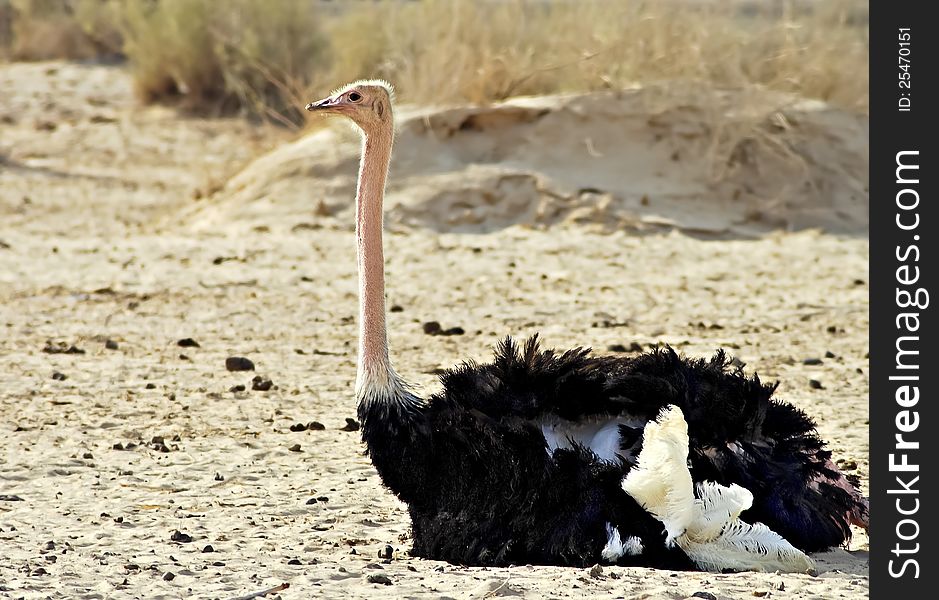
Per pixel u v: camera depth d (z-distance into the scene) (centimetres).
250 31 6388
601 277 3519
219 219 4319
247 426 2114
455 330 2834
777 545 1355
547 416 1417
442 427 1413
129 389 2352
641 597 1232
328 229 4144
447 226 4172
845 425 2111
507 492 1377
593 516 1352
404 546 1509
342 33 5712
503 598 1241
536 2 5784
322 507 1692
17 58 8131
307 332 2856
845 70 4816
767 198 4328
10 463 1889
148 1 7406
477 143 4478
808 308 3169
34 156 5634
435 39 4816
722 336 2853
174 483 1811
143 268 3528
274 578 1352
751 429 1383
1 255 3678
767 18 5309
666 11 4703
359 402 1452
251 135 5950
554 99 4538
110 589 1312
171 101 6744
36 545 1506
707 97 4481
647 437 1316
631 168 4356
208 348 2702
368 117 1553
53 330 2841
